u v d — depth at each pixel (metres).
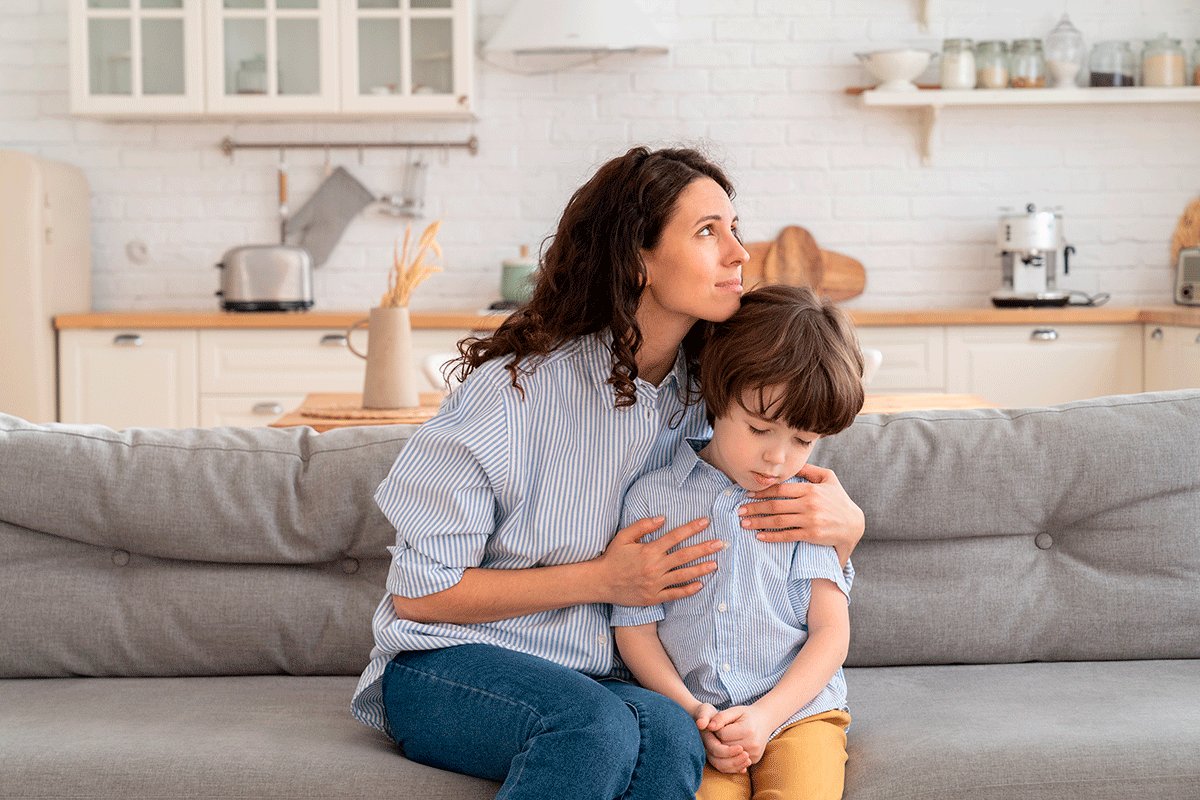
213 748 1.48
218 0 4.49
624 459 1.56
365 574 1.89
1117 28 4.82
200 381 4.37
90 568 1.86
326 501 1.86
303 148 4.88
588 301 1.57
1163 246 4.87
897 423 1.95
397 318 2.71
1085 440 1.90
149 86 4.53
